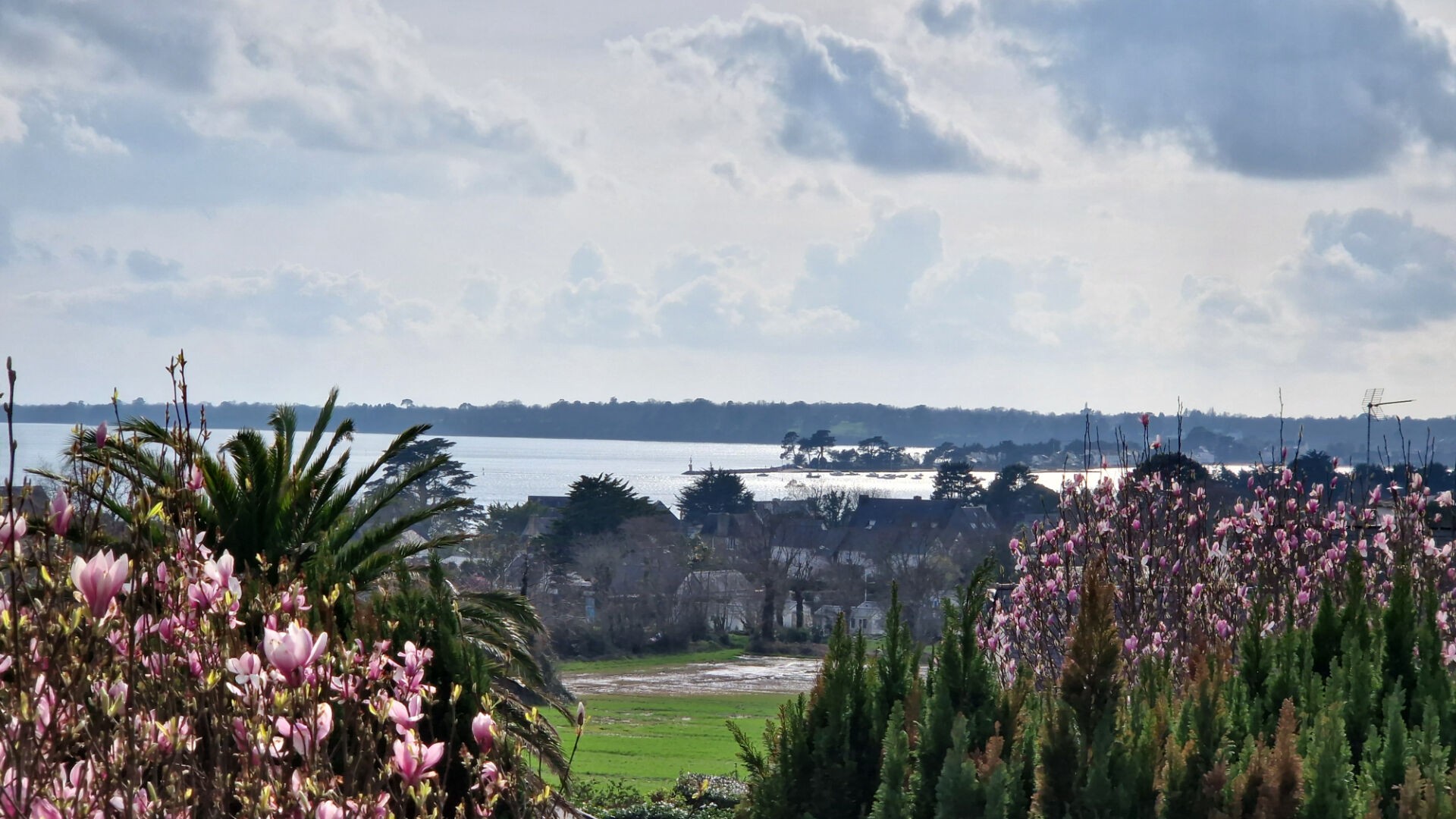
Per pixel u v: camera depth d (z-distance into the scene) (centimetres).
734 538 8550
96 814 341
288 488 1599
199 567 446
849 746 652
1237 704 636
